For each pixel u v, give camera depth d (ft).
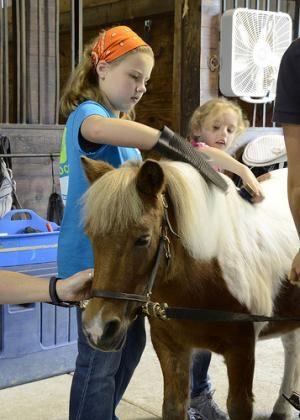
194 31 13.43
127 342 6.87
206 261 5.62
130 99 6.31
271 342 11.05
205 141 8.29
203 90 13.56
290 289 6.48
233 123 8.21
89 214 4.69
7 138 11.32
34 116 12.28
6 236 8.58
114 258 4.61
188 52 13.61
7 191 10.73
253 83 13.65
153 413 8.37
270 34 13.65
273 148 13.17
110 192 4.63
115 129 5.49
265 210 6.64
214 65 13.66
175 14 13.79
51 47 12.38
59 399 8.69
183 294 5.60
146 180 4.73
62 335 9.55
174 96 14.10
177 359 6.15
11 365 9.07
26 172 11.93
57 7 12.32
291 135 5.35
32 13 12.01
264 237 6.28
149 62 6.27
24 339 9.14
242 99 13.84
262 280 6.06
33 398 8.71
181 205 5.19
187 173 5.34
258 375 9.58
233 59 13.28
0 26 11.79
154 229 4.84
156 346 6.19
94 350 6.14
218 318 5.52
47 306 9.32
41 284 4.75
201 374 7.95
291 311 6.61
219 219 5.69
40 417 8.13
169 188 5.18
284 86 5.31
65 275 6.14
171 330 5.92
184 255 5.44
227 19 13.20
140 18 16.46
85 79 6.44
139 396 8.89
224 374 9.61
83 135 5.73
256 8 14.58
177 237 5.28
